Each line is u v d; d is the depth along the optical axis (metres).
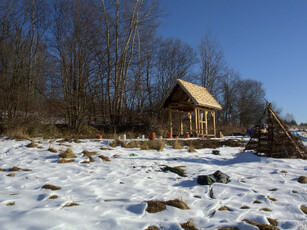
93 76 18.84
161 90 30.83
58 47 18.38
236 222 3.55
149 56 28.42
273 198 4.84
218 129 25.08
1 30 19.09
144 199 4.50
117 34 20.91
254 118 45.03
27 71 19.62
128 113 21.30
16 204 3.89
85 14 18.77
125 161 8.23
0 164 7.36
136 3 21.77
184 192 5.13
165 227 3.29
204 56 36.34
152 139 13.76
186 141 14.07
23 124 16.03
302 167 7.50
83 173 6.43
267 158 8.65
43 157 8.33
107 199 4.36
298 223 3.59
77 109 17.56
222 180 6.00
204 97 18.69
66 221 3.20
